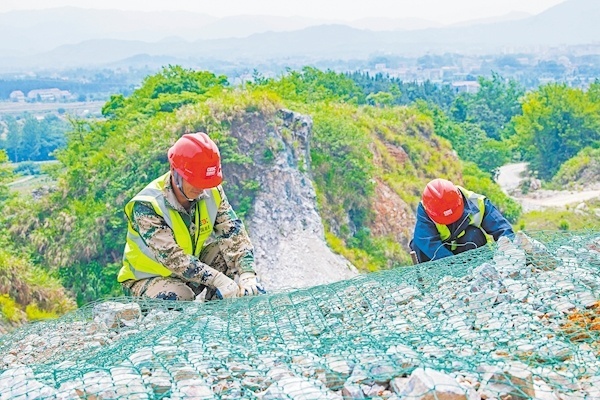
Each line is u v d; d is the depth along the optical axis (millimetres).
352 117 48156
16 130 160875
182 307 4652
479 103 125500
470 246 5641
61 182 35938
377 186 39250
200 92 55188
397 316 3920
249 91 37125
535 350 2955
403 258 36688
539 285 3920
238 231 5254
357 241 35875
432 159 49719
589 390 2609
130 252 5227
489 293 3945
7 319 23047
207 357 3287
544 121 88000
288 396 2619
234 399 2738
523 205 67438
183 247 5008
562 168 78125
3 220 34844
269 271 29375
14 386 3029
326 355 3209
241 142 33844
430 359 2912
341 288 4551
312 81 86062
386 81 138500
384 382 2768
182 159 4762
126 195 32875
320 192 36312
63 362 3602
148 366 3174
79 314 5156
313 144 38219
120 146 36219
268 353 3328
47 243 32938
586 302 3590
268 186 32719
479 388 2615
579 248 4691
